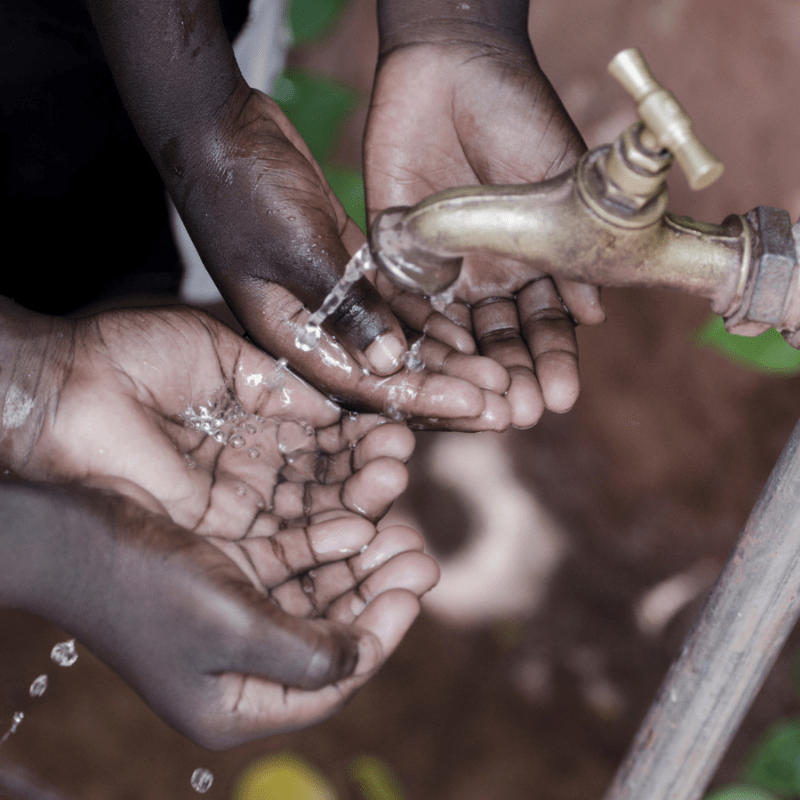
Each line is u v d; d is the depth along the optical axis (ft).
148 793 2.69
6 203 2.24
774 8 4.03
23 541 1.75
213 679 1.75
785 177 3.86
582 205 1.73
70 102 2.19
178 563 1.75
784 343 2.30
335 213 2.17
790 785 2.47
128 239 2.36
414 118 2.21
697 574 3.22
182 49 1.98
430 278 1.81
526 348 2.07
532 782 2.82
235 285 2.05
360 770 2.56
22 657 2.88
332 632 1.78
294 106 2.58
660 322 3.61
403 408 2.01
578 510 3.33
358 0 4.13
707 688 1.88
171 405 2.00
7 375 1.90
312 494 1.98
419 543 1.91
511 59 2.20
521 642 3.09
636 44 4.09
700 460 3.40
